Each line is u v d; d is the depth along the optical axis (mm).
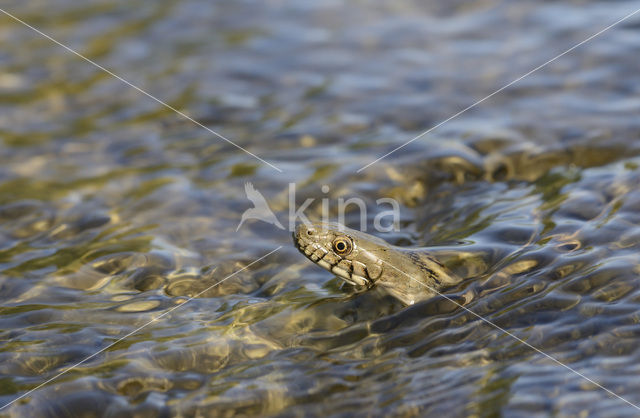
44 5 28703
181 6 28078
